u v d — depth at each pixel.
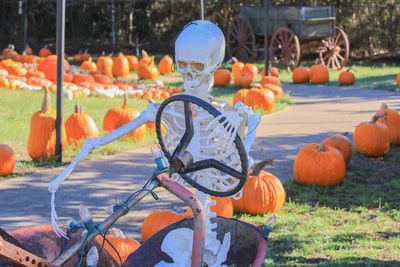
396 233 7.10
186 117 4.01
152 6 32.78
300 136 12.36
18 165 9.82
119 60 23.08
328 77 21.75
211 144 4.06
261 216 7.59
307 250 6.45
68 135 10.76
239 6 31.44
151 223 6.41
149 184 3.87
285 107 15.95
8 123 12.52
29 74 18.66
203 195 4.30
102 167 9.83
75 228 4.23
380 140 10.50
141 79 22.23
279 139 12.07
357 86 20.55
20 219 7.40
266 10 19.80
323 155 8.84
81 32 33.91
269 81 18.25
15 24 33.28
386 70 25.19
